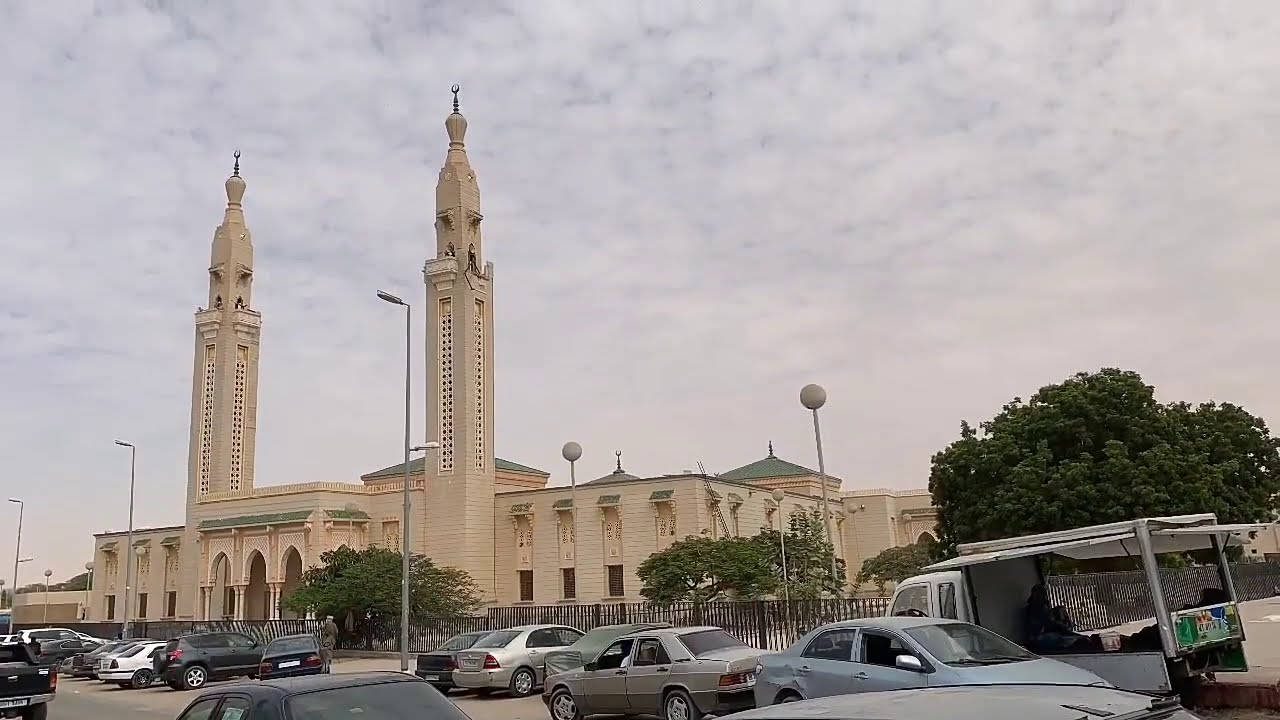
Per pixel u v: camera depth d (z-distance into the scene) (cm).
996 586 1638
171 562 7662
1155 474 3559
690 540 4806
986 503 3897
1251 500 3772
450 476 6344
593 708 1788
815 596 4591
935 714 372
